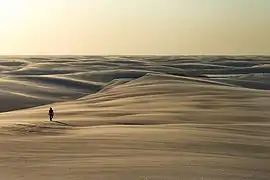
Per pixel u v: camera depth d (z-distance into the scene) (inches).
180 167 792.9
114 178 711.7
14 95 2783.0
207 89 2731.3
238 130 1343.5
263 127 1427.2
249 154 968.9
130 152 939.3
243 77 4621.1
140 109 1999.3
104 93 2815.0
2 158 870.4
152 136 1159.0
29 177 717.9
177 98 2385.6
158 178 713.0
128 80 3563.0
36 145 1017.5
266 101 2304.4
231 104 2148.1
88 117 1769.2
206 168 791.7
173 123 1606.8
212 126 1405.0
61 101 2866.6
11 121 1590.8
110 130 1300.4
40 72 5457.7
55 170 765.9
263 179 738.8
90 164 812.0
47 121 1572.3
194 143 1066.7
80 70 5935.0
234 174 759.7
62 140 1092.5
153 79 3366.1
